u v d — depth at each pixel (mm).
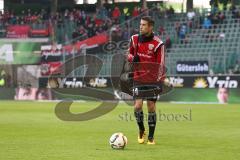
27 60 169375
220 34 173125
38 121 84562
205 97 141125
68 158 43375
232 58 149500
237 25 174500
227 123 79938
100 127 73688
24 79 164000
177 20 183125
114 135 49375
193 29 178875
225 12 180250
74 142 55156
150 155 45125
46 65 162500
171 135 62750
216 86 139875
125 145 49469
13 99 164875
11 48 174500
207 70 146125
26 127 73938
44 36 183625
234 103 136250
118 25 183125
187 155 45344
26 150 48531
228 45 171000
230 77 138500
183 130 69125
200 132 66500
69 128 72250
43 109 115312
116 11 189875
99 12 193750
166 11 185500
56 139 58250
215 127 73438
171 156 44656
